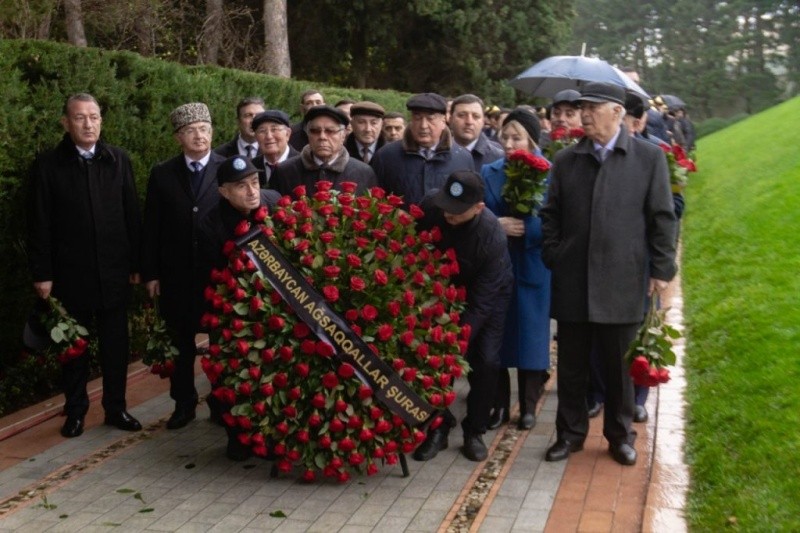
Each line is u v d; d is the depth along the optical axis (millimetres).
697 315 8789
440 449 6020
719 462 5391
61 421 6699
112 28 15008
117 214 6426
